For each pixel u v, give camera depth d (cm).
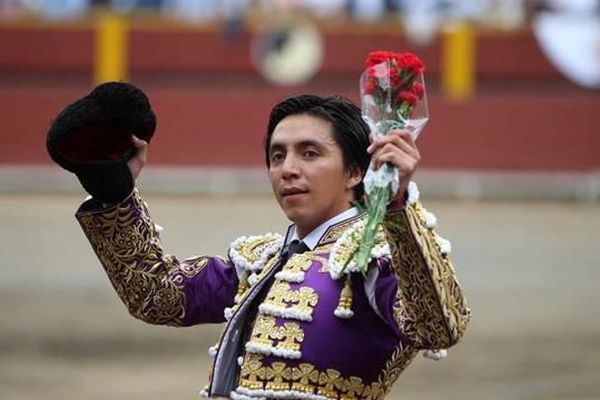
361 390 747
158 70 4716
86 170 759
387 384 756
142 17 4781
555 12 4719
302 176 757
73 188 4438
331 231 767
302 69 4700
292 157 759
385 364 750
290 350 741
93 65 4728
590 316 2530
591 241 3512
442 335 698
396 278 714
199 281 808
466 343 2248
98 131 755
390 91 714
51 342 2202
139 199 785
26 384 1905
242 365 762
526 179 4591
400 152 691
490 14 4781
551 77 4716
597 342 2286
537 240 3506
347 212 770
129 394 1852
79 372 1992
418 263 691
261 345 746
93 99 753
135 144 771
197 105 4625
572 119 4634
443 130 4625
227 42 4703
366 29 4688
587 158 4634
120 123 754
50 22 4725
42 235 3422
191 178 4484
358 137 759
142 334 2283
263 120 4634
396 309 723
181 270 808
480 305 2606
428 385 1923
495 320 2458
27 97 4638
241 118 4631
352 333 744
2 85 4703
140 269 787
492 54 4703
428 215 706
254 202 4191
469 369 2045
